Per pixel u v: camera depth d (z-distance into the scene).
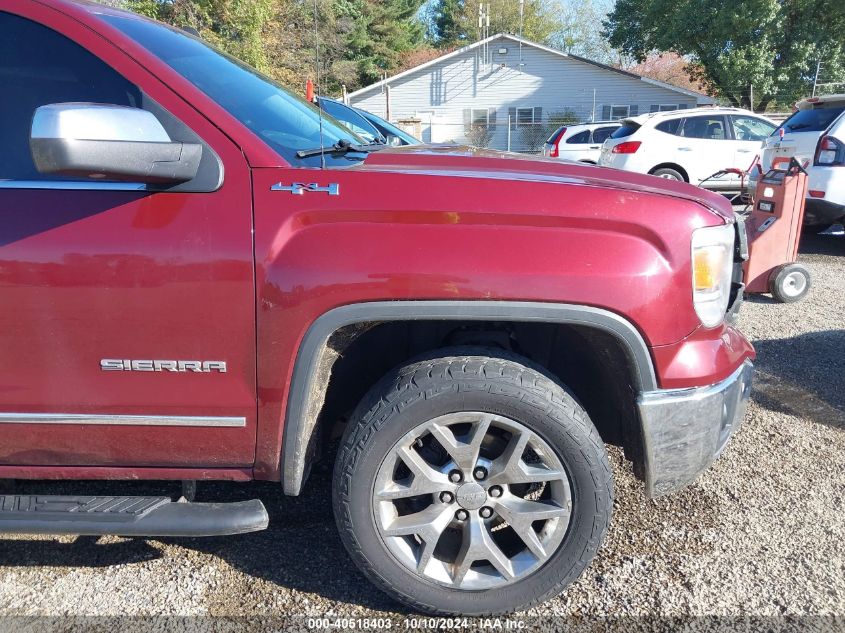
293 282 1.79
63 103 1.75
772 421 3.48
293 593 2.24
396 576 2.00
